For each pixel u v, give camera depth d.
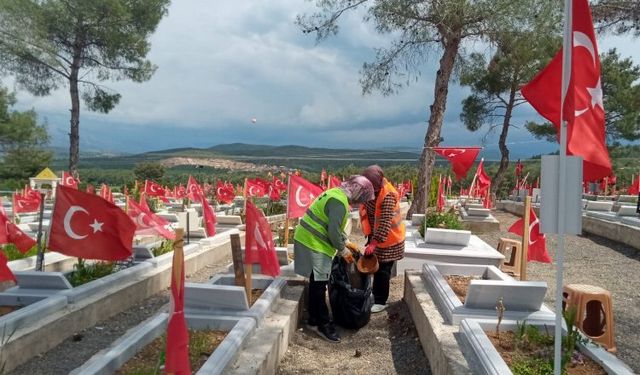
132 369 4.02
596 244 13.98
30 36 22.56
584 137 4.38
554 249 13.16
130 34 24.59
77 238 5.52
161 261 8.32
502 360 4.06
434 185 18.78
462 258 8.84
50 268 7.98
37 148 37.12
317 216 6.16
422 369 5.29
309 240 6.15
